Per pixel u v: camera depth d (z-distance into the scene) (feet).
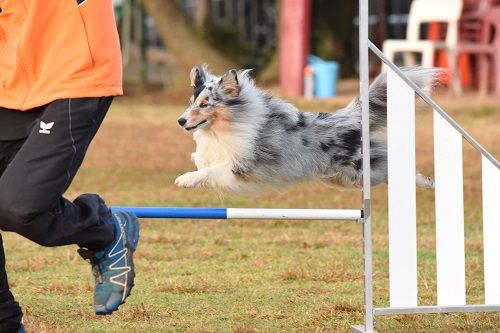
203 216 24.23
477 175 58.18
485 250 25.26
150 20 122.31
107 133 75.72
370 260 24.63
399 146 24.72
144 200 49.70
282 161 29.27
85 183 54.85
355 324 26.53
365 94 24.40
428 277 33.88
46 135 19.04
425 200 51.08
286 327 26.48
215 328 26.35
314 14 107.96
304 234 41.91
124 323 26.84
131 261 21.47
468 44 88.89
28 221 18.78
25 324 26.37
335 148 29.71
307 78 91.76
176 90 103.65
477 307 25.00
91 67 19.57
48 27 19.75
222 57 104.06
